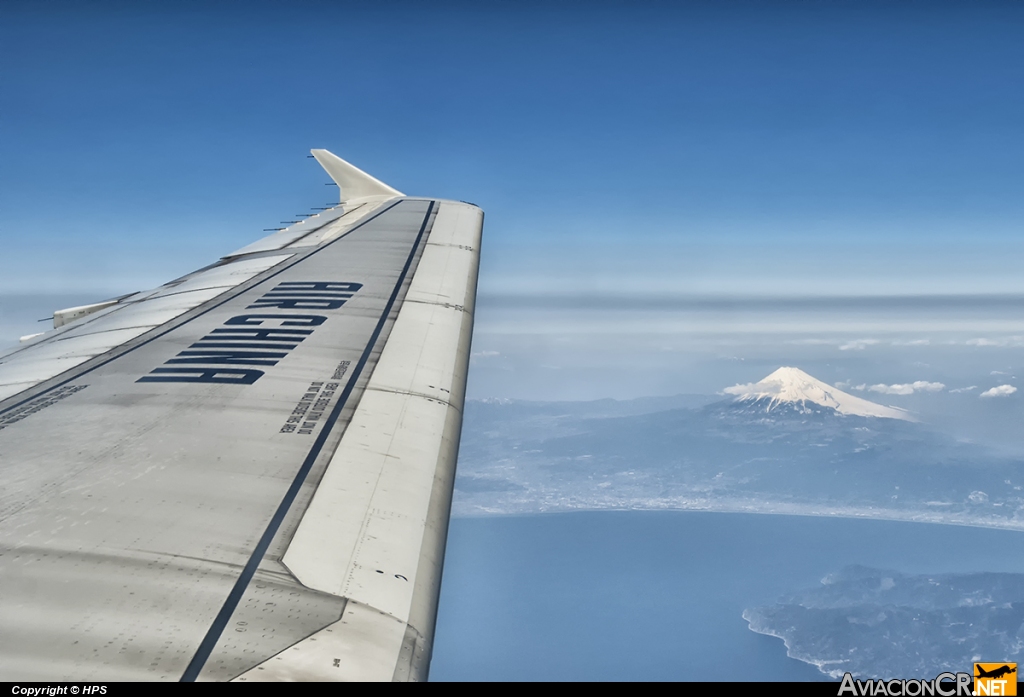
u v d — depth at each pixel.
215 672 4.54
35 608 5.17
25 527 6.39
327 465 8.09
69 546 6.07
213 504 6.99
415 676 4.85
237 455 8.18
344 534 6.70
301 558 6.16
